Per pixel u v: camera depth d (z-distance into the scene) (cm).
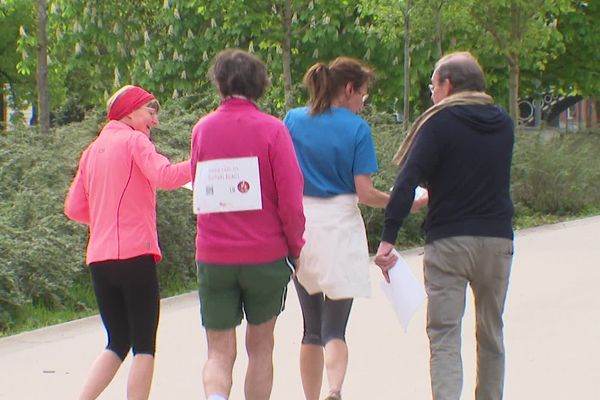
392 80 7950
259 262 1936
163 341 3086
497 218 2027
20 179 4100
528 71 9325
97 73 8250
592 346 2942
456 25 6831
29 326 3341
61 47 8131
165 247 4072
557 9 7238
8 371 2762
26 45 7969
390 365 2784
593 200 7225
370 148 2208
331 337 2238
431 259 2042
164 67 7669
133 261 2138
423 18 6625
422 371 2722
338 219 2202
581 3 9056
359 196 2211
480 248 2014
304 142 2217
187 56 7700
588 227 6053
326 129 2205
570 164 7069
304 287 2245
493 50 7581
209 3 7444
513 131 2058
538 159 6900
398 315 2098
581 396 2473
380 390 2545
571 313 3384
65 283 3584
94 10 7888
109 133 2192
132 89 2219
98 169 2158
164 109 5503
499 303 2086
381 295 3759
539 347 2942
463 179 2009
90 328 3300
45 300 3591
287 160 1930
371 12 6669
